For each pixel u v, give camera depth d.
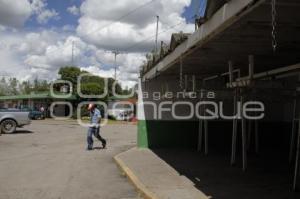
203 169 12.35
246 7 6.36
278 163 13.34
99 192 10.07
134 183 10.65
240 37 8.70
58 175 12.45
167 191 9.41
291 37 8.62
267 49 10.17
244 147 11.97
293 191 9.09
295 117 14.96
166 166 13.12
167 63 13.60
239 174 11.38
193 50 10.34
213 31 8.09
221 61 12.61
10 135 27.12
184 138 18.64
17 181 11.49
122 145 21.16
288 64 13.04
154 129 18.61
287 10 6.54
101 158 16.19
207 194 8.97
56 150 18.94
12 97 67.06
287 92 11.78
